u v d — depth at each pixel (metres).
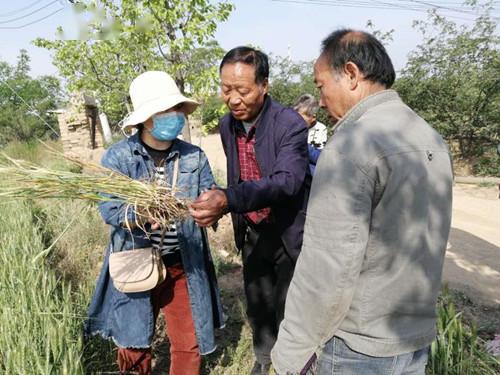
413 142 1.47
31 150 15.09
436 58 12.52
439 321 2.70
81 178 2.15
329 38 1.64
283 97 18.48
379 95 1.55
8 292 3.05
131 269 2.45
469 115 12.17
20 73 31.28
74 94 10.40
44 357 2.40
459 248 6.02
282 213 2.62
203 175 2.71
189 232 2.61
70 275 4.59
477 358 2.75
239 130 2.73
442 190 1.50
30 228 4.87
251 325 3.10
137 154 2.52
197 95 6.21
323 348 1.65
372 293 1.49
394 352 1.52
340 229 1.40
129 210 2.34
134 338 2.58
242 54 2.43
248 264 3.00
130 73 6.66
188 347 2.72
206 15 5.73
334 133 1.57
